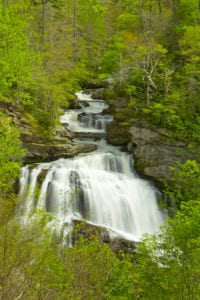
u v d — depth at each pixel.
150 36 35.03
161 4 45.28
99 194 23.09
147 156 26.59
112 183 24.38
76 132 30.89
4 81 16.78
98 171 25.39
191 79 28.30
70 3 49.66
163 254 8.90
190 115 27.48
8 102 25.86
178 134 26.45
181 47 33.03
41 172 23.59
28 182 22.88
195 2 35.66
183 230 8.31
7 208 11.58
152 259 8.90
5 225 8.67
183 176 19.08
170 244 8.65
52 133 27.59
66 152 26.61
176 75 29.91
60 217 19.45
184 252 8.16
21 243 8.27
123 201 23.33
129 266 9.15
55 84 31.73
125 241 18.70
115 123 30.64
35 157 25.45
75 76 38.34
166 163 25.73
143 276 8.62
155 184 25.28
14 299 6.59
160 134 27.05
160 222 23.20
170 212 22.64
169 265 8.41
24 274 7.46
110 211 22.69
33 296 7.13
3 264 6.84
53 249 9.30
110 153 27.70
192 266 7.99
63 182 23.23
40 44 33.69
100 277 8.80
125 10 45.88
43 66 31.22
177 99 28.22
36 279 7.64
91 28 46.25
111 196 23.28
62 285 8.00
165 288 8.14
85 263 8.96
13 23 18.47
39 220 10.84
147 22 39.03
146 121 28.16
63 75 34.53
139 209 23.47
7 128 14.95
